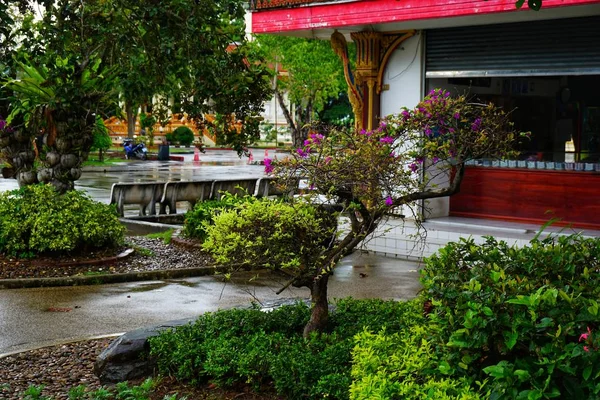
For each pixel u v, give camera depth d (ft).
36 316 31.24
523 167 47.14
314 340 20.56
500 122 21.03
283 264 19.79
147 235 49.52
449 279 17.21
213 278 39.45
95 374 22.13
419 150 27.53
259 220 20.40
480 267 18.16
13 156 46.39
